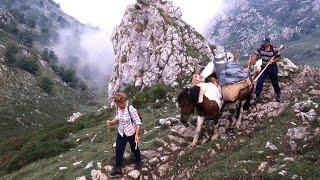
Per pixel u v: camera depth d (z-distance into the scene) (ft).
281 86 63.46
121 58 153.17
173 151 50.37
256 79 52.13
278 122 49.29
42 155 79.61
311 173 37.42
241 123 51.83
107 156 55.52
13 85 606.14
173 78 125.70
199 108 46.96
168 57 134.41
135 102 106.83
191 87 46.16
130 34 155.53
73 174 52.90
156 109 91.35
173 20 152.35
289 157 41.22
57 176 55.52
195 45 144.15
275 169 39.32
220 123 52.29
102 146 68.33
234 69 49.47
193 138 51.96
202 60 133.59
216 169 42.65
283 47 54.39
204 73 48.52
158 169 47.42
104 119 107.76
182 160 47.19
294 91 59.98
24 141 107.14
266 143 44.37
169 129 57.06
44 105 606.96
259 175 39.06
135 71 145.18
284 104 54.13
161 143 52.44
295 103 52.95
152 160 48.80
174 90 117.70
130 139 45.52
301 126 46.29
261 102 57.62
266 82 64.80
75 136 92.17
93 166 52.01
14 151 95.40
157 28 148.36
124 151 50.49
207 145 48.21
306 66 73.72
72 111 655.76
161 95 106.52
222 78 47.93
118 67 155.43
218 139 49.01
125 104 44.70
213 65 48.60
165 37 143.95
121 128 45.37
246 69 51.88
